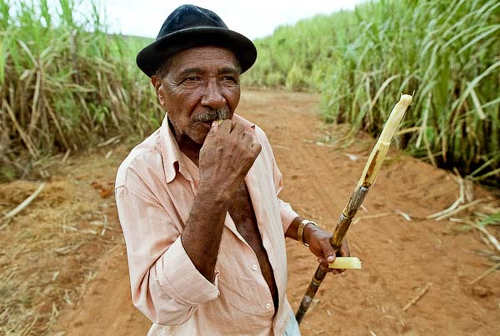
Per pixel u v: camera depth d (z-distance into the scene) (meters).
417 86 4.05
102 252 2.76
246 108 7.32
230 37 0.92
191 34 0.88
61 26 4.41
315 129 5.67
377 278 2.47
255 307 1.06
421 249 2.72
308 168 4.21
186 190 0.97
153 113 5.28
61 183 3.54
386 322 2.15
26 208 3.17
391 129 0.90
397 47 4.16
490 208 3.11
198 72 0.91
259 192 1.12
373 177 0.98
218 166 0.80
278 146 4.90
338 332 2.11
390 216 3.15
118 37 4.89
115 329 2.12
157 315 0.89
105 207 3.30
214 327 1.07
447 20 3.18
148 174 0.96
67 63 4.46
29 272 2.48
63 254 2.67
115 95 4.82
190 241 0.81
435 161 3.93
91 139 4.56
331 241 1.22
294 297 2.37
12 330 2.08
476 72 3.26
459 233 2.88
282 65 12.11
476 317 2.13
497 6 2.81
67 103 4.30
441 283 2.39
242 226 1.11
